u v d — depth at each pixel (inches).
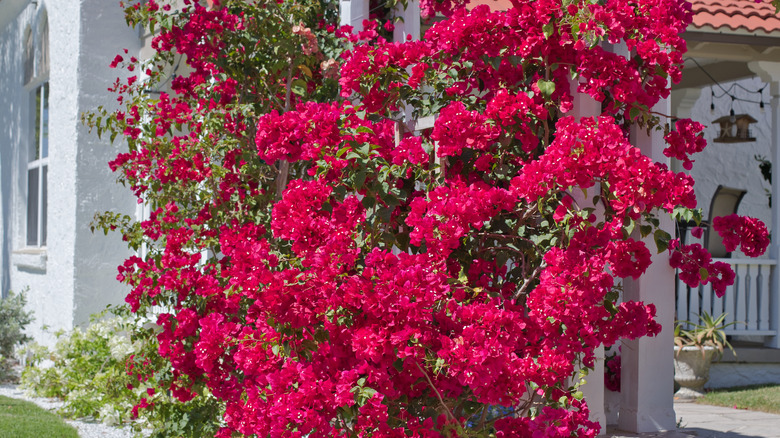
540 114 152.3
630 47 162.4
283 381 130.0
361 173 146.5
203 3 262.1
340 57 239.3
